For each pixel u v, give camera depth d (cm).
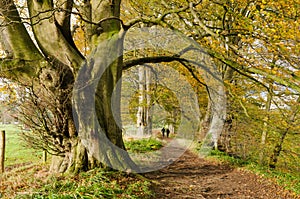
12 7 683
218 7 1046
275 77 647
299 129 1157
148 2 1102
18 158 1222
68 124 700
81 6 815
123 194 559
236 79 1438
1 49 760
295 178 941
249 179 932
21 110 667
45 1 696
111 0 739
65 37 716
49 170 752
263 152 1347
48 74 673
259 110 1341
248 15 1157
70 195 497
